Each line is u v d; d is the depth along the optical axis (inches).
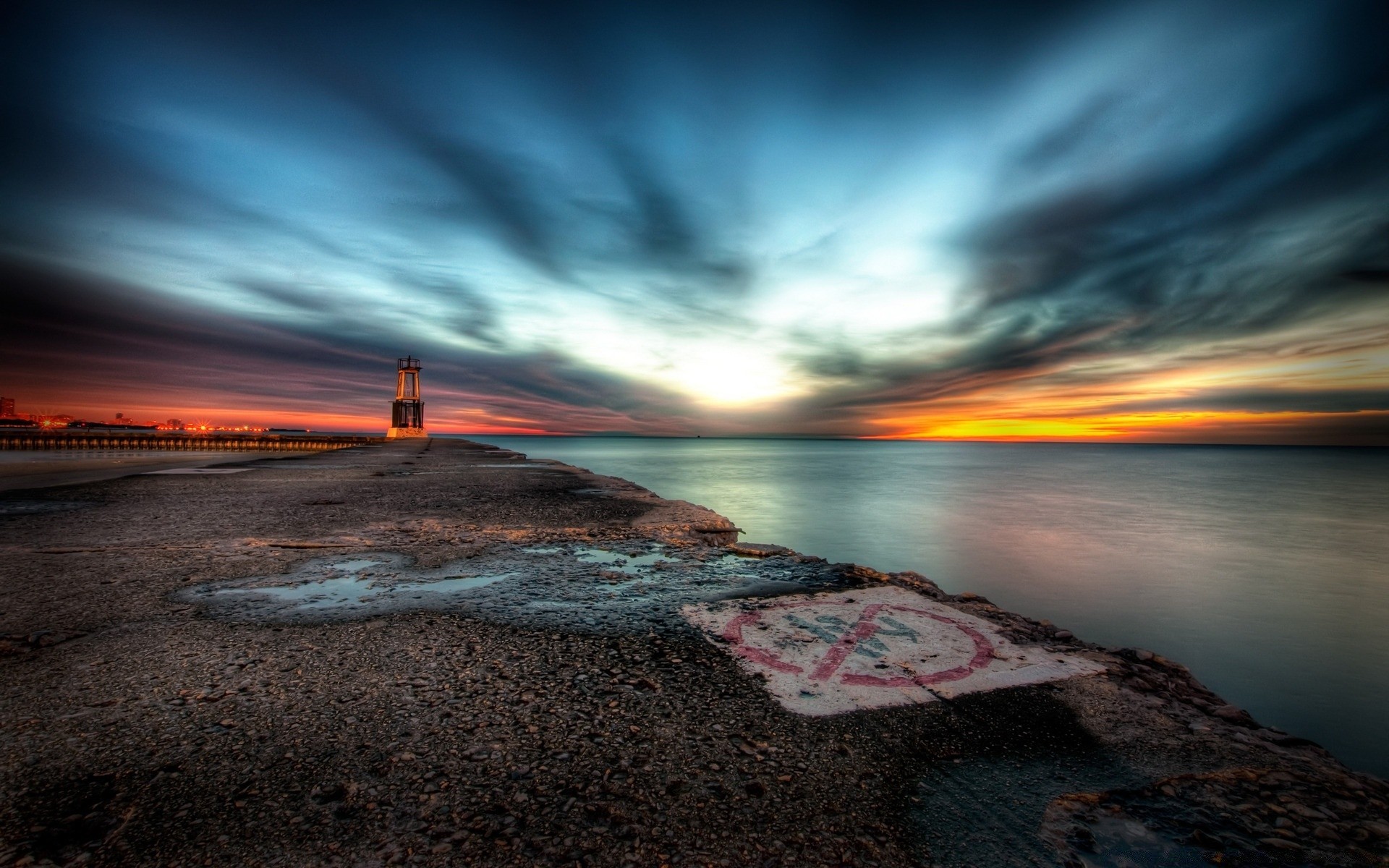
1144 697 96.6
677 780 71.8
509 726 84.0
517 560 195.0
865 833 63.3
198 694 93.0
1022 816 66.8
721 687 98.1
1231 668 285.1
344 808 65.7
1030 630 128.3
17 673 100.3
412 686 96.8
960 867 58.5
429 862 57.9
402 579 167.6
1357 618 362.3
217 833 61.6
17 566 178.5
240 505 320.5
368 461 805.9
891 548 556.4
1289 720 231.3
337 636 120.8
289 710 88.0
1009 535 642.2
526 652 112.9
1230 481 1510.8
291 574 171.9
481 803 66.9
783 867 58.1
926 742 81.9
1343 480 1568.7
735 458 2509.8
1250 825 65.7
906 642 120.2
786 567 187.6
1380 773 194.5
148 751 76.6
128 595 148.6
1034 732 85.4
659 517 289.3
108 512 287.9
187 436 2736.2
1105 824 65.6
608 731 83.3
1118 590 421.1
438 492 404.2
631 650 114.7
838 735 83.3
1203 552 566.3
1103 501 1008.9
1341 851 61.4
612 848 60.1
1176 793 71.6
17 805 65.5
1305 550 582.2
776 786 71.1
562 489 438.0
